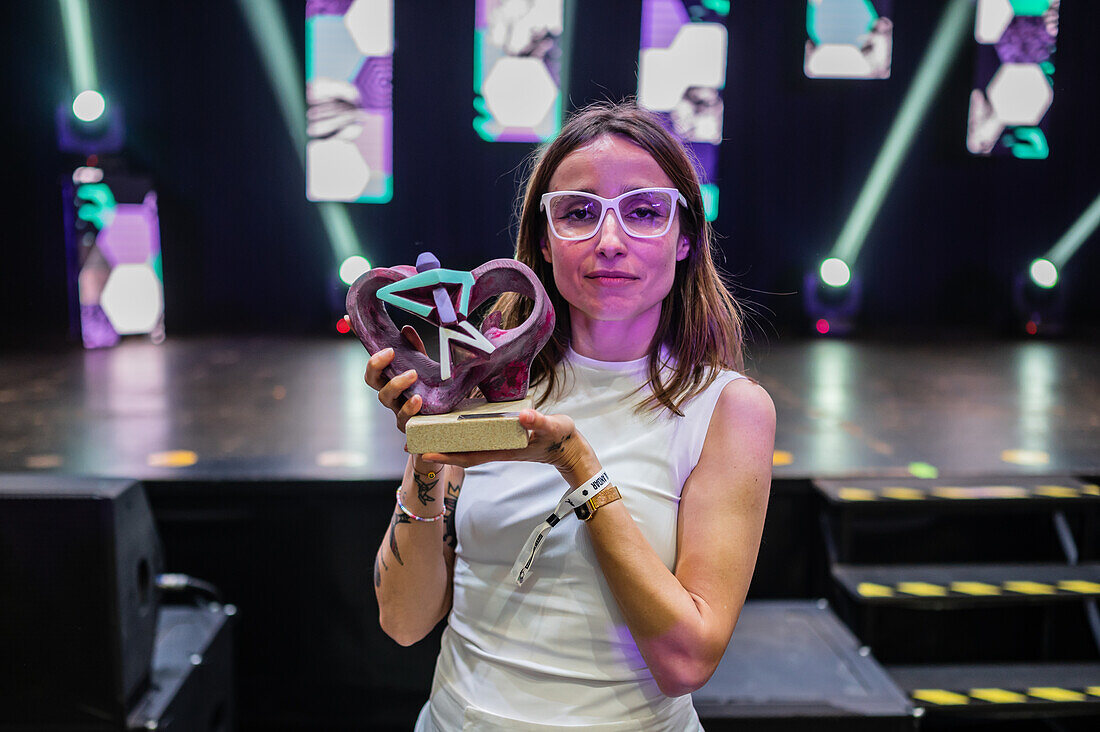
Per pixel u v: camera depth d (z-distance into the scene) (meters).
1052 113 7.73
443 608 1.23
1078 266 8.01
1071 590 2.54
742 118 7.73
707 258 1.19
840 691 2.00
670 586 1.02
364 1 7.31
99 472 2.94
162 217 7.62
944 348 6.80
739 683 2.04
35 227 7.36
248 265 7.77
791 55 7.60
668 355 1.19
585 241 1.09
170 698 1.95
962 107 7.71
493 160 7.65
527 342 1.05
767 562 2.92
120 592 1.83
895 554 2.83
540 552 1.10
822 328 7.56
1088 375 5.46
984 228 7.98
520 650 1.10
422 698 2.82
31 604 1.82
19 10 7.14
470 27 7.43
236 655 2.84
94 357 5.96
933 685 2.49
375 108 7.46
